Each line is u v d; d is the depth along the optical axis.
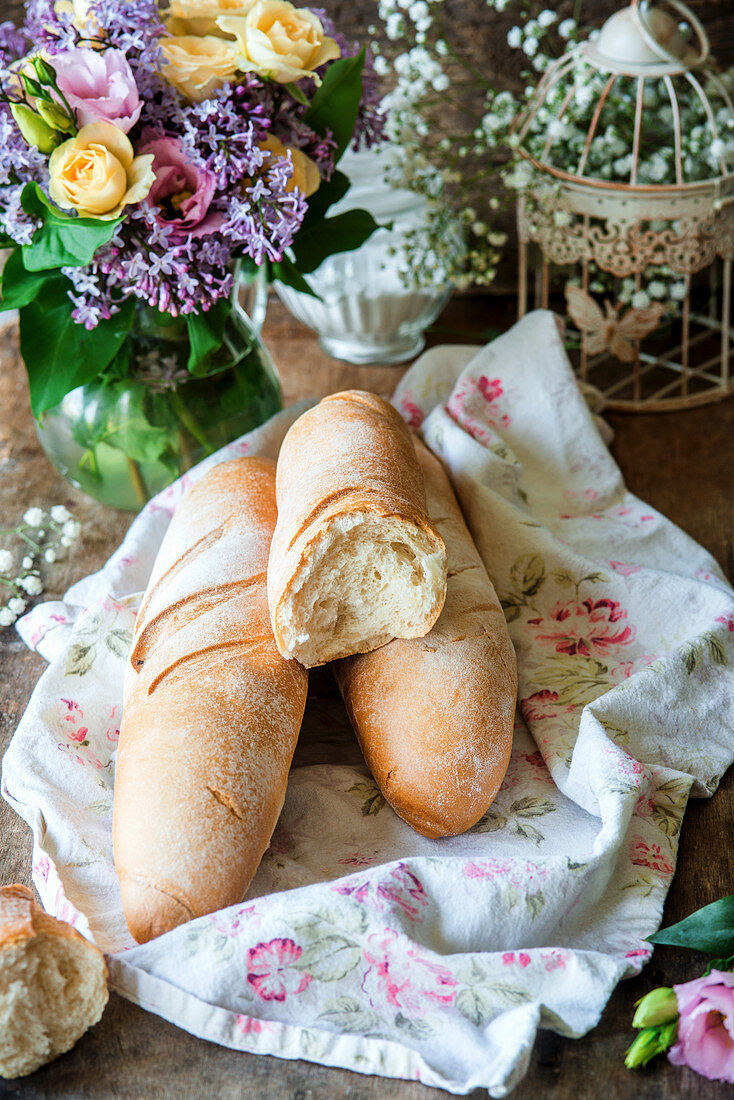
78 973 0.54
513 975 0.56
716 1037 0.53
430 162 0.97
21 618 0.76
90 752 0.66
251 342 0.79
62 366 0.71
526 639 0.72
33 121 0.64
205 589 0.64
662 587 0.72
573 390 0.83
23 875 0.62
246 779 0.58
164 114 0.68
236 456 0.76
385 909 0.56
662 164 0.86
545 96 0.88
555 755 0.65
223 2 0.71
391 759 0.62
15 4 0.96
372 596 0.63
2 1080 0.54
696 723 0.67
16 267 0.69
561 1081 0.54
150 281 0.67
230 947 0.55
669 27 0.81
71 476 0.80
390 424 0.69
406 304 0.91
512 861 0.58
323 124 0.73
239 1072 0.55
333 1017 0.55
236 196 0.68
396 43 0.96
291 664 0.63
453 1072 0.54
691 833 0.64
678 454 0.88
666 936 0.56
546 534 0.74
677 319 1.00
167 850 0.56
